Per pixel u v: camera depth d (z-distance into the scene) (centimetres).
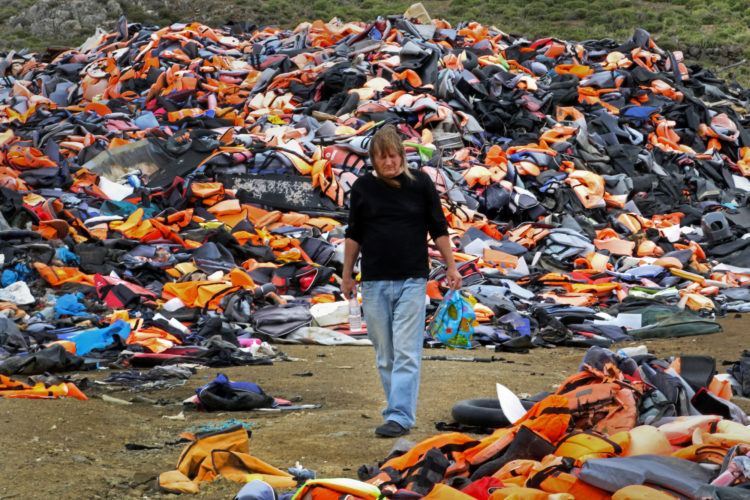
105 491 708
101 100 3781
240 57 3975
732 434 700
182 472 745
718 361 1375
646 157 3206
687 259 2394
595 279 2206
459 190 2686
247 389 1056
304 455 828
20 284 1712
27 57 4666
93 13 8850
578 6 9306
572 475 629
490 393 1136
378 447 854
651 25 8538
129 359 1373
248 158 2614
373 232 922
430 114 3069
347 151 2700
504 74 3497
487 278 2094
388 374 946
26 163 2409
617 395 816
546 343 1641
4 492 693
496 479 652
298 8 9338
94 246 1967
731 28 8481
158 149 2686
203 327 1581
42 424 914
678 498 589
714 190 3170
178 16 9150
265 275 1950
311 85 3522
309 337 1636
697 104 3734
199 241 2117
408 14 4225
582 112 3519
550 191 2823
